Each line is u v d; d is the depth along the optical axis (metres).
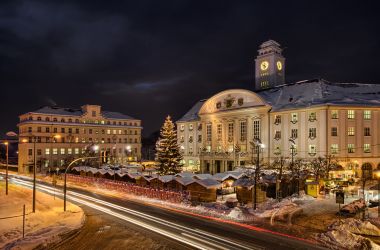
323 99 67.44
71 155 106.94
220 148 83.50
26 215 37.94
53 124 105.31
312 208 39.03
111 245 26.64
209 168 83.12
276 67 93.44
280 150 71.19
